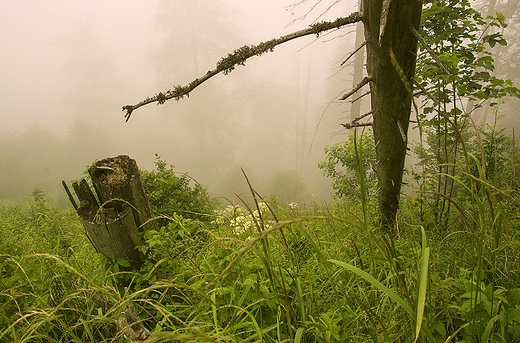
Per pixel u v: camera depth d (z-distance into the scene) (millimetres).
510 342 1311
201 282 1855
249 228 2459
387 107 2457
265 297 1726
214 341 901
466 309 1362
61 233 3469
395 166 2805
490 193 1297
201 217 4625
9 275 1992
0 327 1707
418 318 981
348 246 2258
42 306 1806
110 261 2357
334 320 1607
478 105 3176
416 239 2244
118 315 1661
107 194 2262
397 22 2033
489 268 1841
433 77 3062
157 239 2244
